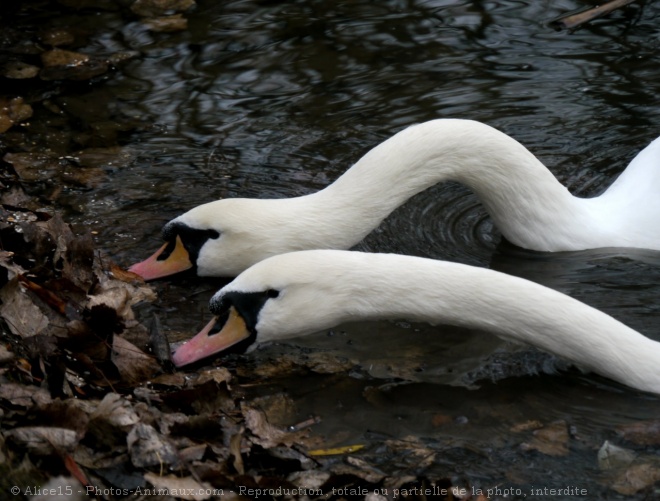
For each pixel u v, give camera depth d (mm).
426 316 7082
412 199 9492
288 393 7102
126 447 6086
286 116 10758
